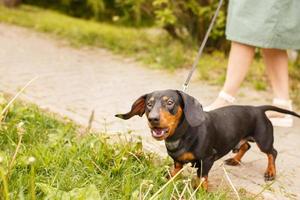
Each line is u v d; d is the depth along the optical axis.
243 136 3.12
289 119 3.98
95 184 2.91
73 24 7.59
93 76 4.87
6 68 4.89
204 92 4.65
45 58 5.37
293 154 3.54
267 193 3.06
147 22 8.74
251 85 4.94
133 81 4.81
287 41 3.80
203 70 5.18
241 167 3.32
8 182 2.75
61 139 3.27
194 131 2.89
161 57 5.52
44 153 3.07
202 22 5.93
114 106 4.12
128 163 3.08
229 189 3.05
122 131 3.65
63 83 4.59
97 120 3.82
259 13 3.75
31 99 4.06
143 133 3.65
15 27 6.97
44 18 8.07
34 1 10.25
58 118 3.72
